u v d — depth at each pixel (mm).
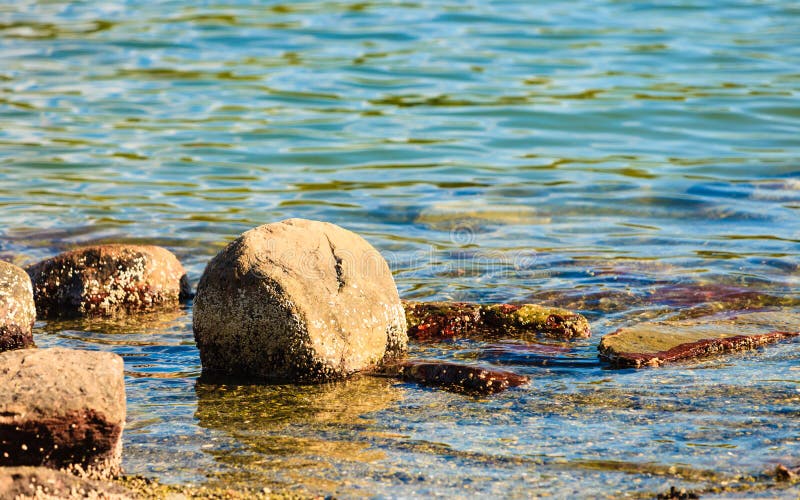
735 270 35688
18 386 19469
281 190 47375
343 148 54531
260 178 49344
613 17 86312
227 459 20891
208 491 19250
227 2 93750
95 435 19547
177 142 55125
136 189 47031
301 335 25562
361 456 20938
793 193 46094
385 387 25344
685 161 52125
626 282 34625
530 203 45312
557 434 21875
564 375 26016
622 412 23078
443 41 78562
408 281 35156
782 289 33531
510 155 53594
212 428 22688
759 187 47156
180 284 34281
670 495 18625
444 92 65625
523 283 34844
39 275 33406
